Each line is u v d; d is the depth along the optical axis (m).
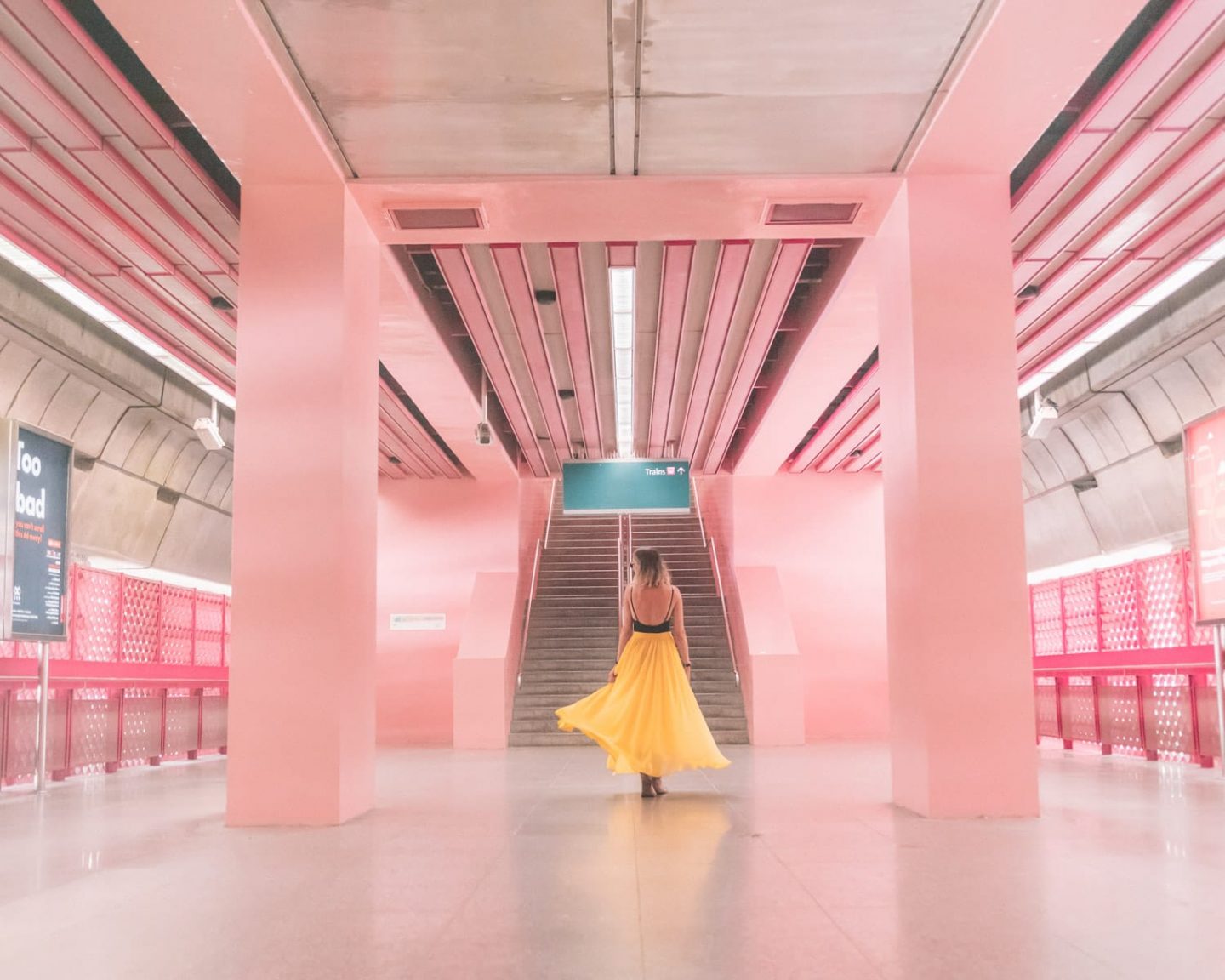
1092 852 4.92
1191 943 3.10
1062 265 9.43
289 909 3.77
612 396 14.65
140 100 6.59
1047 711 14.69
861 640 18.31
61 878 4.50
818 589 18.47
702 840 5.36
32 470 8.86
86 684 10.69
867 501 18.64
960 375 6.98
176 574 17.59
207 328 11.00
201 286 9.87
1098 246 8.84
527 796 7.90
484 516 18.58
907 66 5.90
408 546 18.55
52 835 6.02
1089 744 14.47
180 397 14.28
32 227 8.13
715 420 15.79
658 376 13.31
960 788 6.53
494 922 3.47
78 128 6.75
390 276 8.91
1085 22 5.47
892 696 7.32
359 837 5.76
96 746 11.05
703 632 19.16
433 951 3.10
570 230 7.98
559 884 4.15
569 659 18.47
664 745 7.52
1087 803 7.18
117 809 7.56
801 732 15.66
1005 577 6.77
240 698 6.66
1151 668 11.38
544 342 11.91
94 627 12.23
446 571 18.45
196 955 3.09
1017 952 3.01
